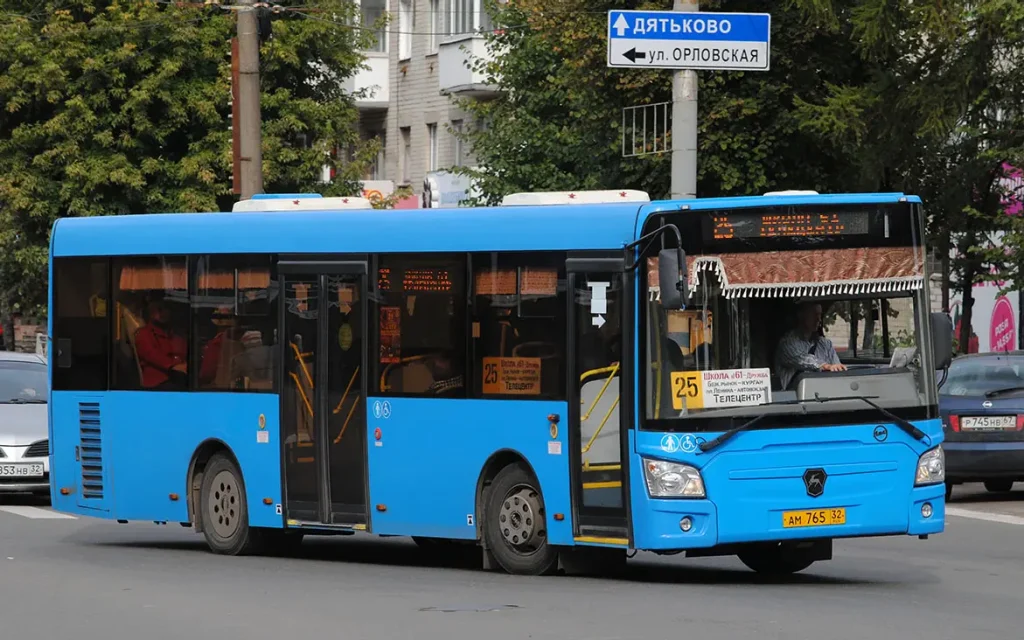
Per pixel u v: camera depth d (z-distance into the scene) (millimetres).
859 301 20375
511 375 21641
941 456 20609
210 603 18922
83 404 27594
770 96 45031
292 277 24453
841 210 20375
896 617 17234
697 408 19812
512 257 21672
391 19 62594
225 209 61344
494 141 56062
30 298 63062
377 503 23297
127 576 22094
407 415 22875
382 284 23250
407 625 16781
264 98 59344
